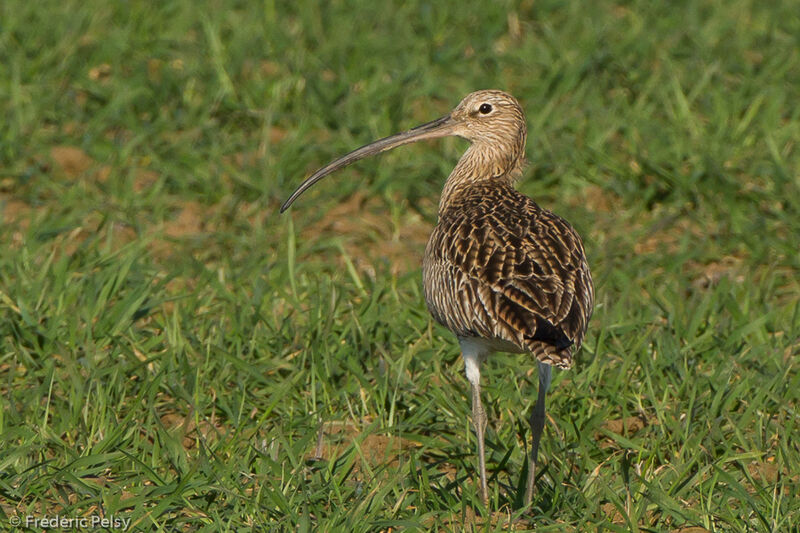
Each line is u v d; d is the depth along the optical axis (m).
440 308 9.45
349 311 12.26
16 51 18.77
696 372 10.95
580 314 8.70
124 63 18.91
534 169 15.98
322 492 8.95
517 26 20.98
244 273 13.18
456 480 9.28
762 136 17.00
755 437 9.98
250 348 11.32
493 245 9.11
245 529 8.41
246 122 17.36
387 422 10.31
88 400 10.17
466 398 10.69
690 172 16.02
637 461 9.73
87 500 8.81
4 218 14.79
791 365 11.26
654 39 20.00
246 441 9.88
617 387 10.61
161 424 9.66
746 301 12.32
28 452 9.54
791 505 8.81
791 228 14.47
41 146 16.27
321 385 10.74
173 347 10.98
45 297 12.16
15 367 10.95
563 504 9.03
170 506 8.84
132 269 12.92
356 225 15.17
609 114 17.17
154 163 16.14
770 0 21.97
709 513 8.75
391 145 11.45
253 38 19.58
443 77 18.97
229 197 15.50
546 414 10.30
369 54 19.33
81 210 14.79
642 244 14.75
